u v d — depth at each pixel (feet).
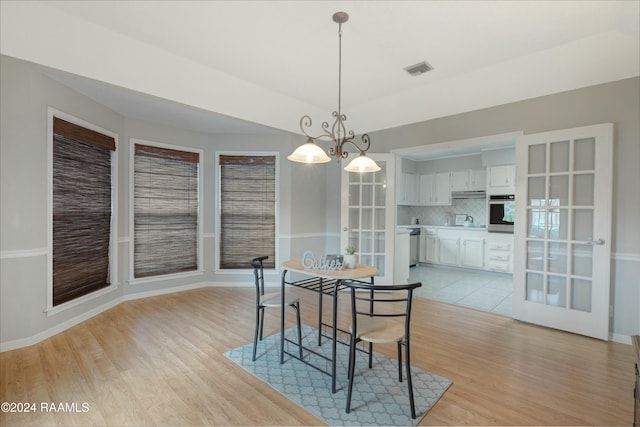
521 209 10.55
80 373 7.14
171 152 13.88
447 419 5.69
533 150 10.37
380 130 14.25
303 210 15.51
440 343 8.95
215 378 7.01
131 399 6.19
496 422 5.59
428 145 12.77
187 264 14.70
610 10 7.08
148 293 13.42
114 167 12.10
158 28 7.89
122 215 12.55
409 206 23.86
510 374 7.24
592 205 9.24
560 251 9.93
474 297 13.75
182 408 5.94
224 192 15.26
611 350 8.45
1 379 6.88
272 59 9.53
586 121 9.35
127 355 8.05
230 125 13.70
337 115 8.46
